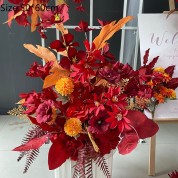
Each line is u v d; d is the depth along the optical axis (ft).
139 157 4.03
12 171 3.68
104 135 1.79
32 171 3.65
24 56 5.15
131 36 4.36
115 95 1.77
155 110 3.63
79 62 1.82
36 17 2.13
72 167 2.03
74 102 1.84
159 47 3.53
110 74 1.81
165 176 3.65
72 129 1.72
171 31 3.51
